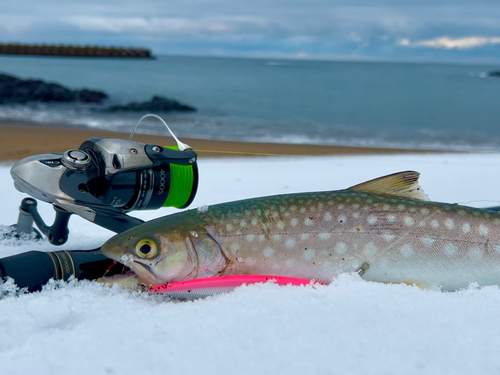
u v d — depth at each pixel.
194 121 2.45
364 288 0.36
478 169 1.12
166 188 0.47
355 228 0.38
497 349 0.28
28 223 0.52
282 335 0.29
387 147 1.67
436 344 0.29
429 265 0.38
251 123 2.43
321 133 2.11
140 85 4.61
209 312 0.32
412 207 0.39
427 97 3.98
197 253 0.37
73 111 2.68
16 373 0.25
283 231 0.38
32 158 0.43
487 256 0.38
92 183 0.43
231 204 0.40
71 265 0.38
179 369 0.25
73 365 0.26
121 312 0.33
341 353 0.27
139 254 0.37
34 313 0.30
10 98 2.88
